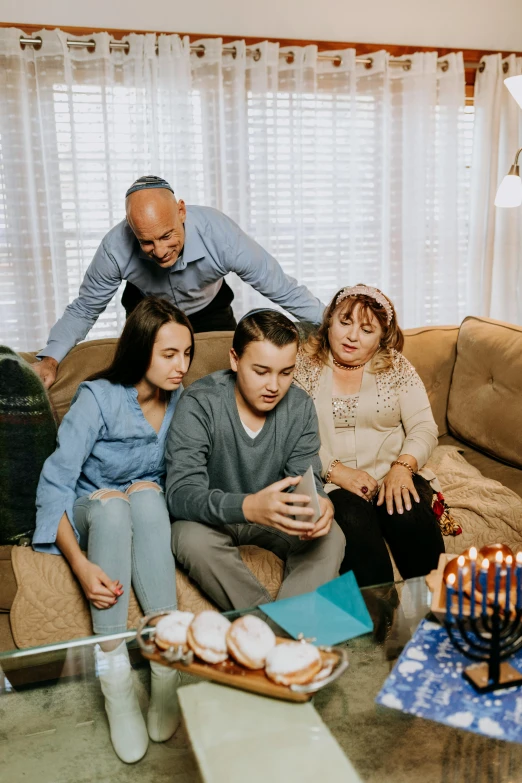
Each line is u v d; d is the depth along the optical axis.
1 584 1.55
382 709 1.11
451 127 3.48
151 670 1.17
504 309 3.77
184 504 1.52
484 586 1.08
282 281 2.15
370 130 3.42
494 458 2.16
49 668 1.21
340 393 1.86
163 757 1.10
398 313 3.60
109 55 2.98
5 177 2.96
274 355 1.48
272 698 1.10
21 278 3.05
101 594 1.41
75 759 1.11
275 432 1.64
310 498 1.36
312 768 1.00
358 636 1.24
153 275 2.15
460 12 3.51
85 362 1.98
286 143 3.32
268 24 3.26
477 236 3.65
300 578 1.51
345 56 3.30
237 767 1.00
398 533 1.67
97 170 3.08
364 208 3.49
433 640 1.22
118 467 1.64
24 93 2.93
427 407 1.90
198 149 3.21
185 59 3.06
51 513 1.52
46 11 2.96
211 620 1.13
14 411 1.62
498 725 1.03
